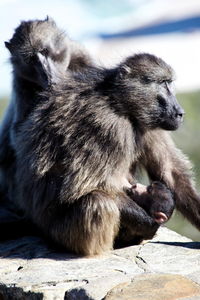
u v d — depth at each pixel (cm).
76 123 1345
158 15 5809
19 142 1479
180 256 1306
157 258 1297
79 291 1124
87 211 1291
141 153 1467
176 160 1494
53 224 1373
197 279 1156
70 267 1259
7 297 1195
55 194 1359
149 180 1544
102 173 1311
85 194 1311
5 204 1825
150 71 1422
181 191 1474
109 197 1305
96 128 1324
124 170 1358
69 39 2028
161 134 1474
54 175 1370
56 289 1151
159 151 1467
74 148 1327
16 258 1346
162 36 4997
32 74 1891
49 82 1639
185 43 4731
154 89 1424
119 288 1116
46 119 1390
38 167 1372
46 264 1285
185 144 3516
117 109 1372
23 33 1970
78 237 1318
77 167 1312
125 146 1338
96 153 1311
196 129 3700
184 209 1475
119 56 1567
